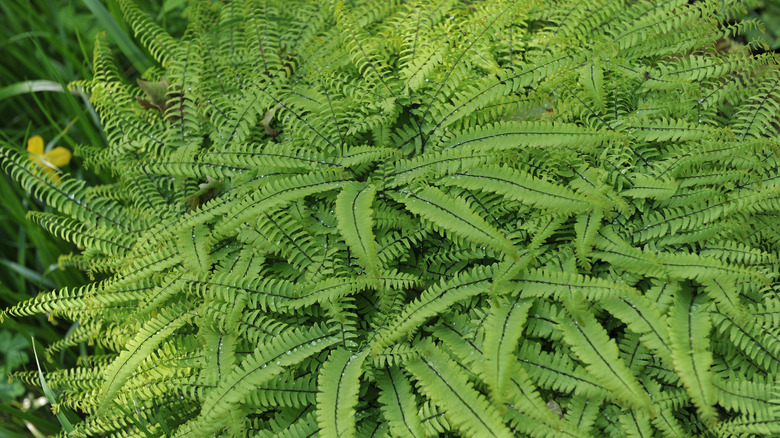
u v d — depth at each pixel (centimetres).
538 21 167
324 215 153
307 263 150
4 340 179
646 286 149
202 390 146
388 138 156
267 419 149
